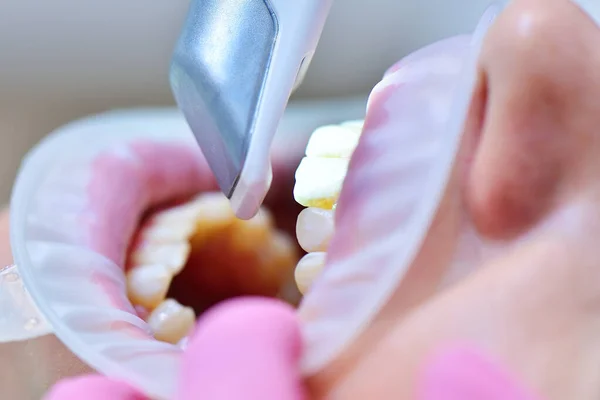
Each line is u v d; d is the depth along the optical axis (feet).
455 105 0.43
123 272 0.60
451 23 0.66
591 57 0.41
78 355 0.47
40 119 0.73
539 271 0.41
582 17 0.41
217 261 0.69
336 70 0.71
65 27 0.69
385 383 0.40
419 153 0.43
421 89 0.45
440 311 0.41
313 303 0.43
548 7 0.41
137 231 0.64
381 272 0.42
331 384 0.41
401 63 0.49
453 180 0.42
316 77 0.71
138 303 0.60
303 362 0.41
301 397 0.41
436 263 0.42
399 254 0.41
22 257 0.51
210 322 0.42
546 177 0.41
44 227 0.54
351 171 0.46
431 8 0.66
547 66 0.40
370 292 0.41
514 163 0.41
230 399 0.40
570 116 0.41
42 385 0.51
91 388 0.43
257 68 0.47
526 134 0.41
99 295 0.52
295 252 0.70
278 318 0.42
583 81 0.40
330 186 0.55
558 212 0.41
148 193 0.64
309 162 0.57
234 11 0.50
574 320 0.40
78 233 0.56
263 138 0.47
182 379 0.41
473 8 0.65
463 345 0.40
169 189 0.66
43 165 0.56
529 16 0.41
